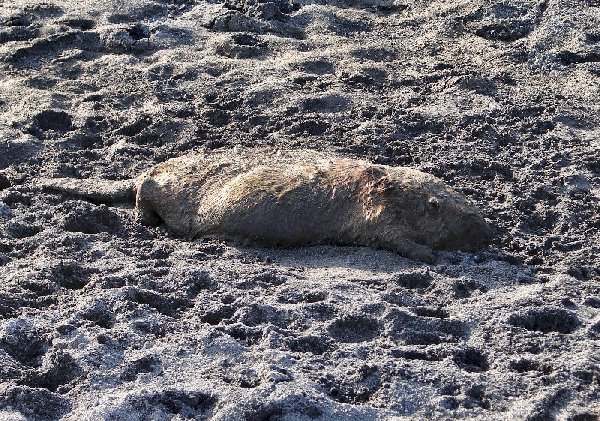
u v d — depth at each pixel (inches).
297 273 173.3
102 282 170.9
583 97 213.3
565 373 157.3
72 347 161.3
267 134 203.5
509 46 230.2
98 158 199.8
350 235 177.0
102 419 153.2
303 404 153.9
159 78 220.4
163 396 155.0
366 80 218.5
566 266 174.1
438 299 168.4
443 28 237.5
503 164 194.7
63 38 231.3
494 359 159.8
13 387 155.8
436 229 174.6
